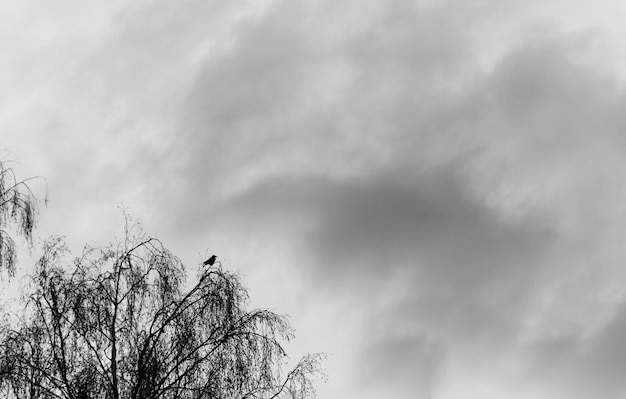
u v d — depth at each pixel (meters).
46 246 20.95
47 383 19.66
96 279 21.14
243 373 20.97
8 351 19.58
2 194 18.73
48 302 20.39
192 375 20.67
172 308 21.31
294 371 21.41
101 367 20.33
